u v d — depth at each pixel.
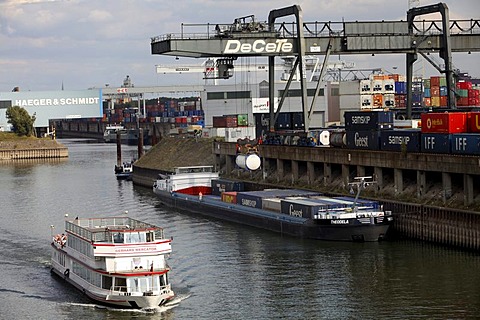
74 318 130.62
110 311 134.12
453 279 150.25
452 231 178.75
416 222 188.62
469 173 180.50
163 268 139.38
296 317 130.38
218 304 137.62
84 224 151.75
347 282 150.38
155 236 142.00
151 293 134.25
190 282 152.00
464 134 188.25
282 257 172.50
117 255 136.62
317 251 178.38
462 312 131.00
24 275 160.12
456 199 188.38
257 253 177.12
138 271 136.50
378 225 187.50
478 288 143.88
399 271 157.50
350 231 187.25
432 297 139.38
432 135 198.25
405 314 130.62
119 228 145.62
